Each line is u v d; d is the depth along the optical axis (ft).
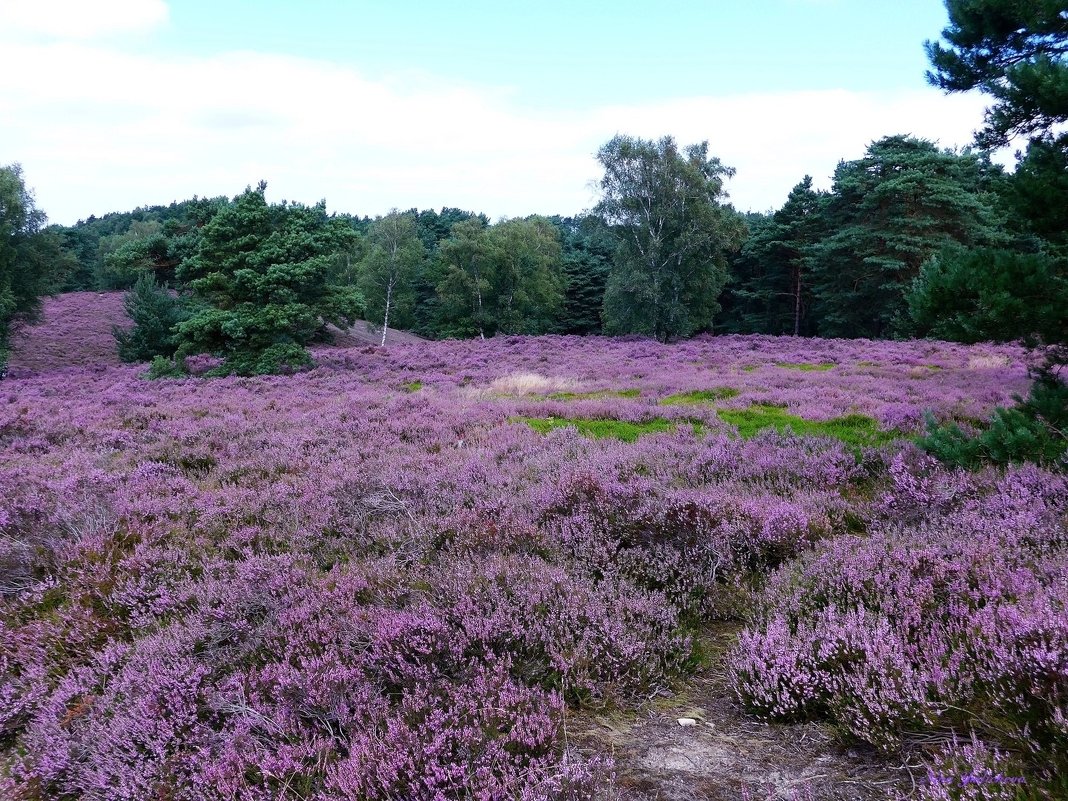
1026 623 10.50
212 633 14.74
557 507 22.03
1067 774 8.41
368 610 14.84
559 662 12.58
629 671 12.78
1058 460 22.09
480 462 30.91
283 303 88.28
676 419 45.75
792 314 193.77
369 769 9.56
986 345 92.53
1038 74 23.18
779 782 9.83
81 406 60.70
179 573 18.76
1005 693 9.85
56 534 21.71
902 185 140.67
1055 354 25.00
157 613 16.71
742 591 16.38
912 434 37.70
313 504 24.91
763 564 17.95
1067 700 9.36
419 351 115.03
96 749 11.27
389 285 225.76
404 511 23.82
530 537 19.13
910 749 9.97
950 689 10.13
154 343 122.93
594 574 17.16
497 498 23.97
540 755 10.25
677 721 11.79
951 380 58.13
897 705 10.21
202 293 90.22
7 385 88.89
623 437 40.70
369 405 55.11
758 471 26.94
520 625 13.53
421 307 273.75
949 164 142.92
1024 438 23.31
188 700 12.08
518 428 41.65
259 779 10.06
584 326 264.11
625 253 148.56
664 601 15.42
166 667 12.98
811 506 21.53
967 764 8.78
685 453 31.58
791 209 188.85
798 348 102.22
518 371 84.48
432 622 13.24
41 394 76.59
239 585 16.75
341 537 21.67
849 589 14.34
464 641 12.96
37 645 15.39
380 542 20.70
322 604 15.38
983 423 38.58
